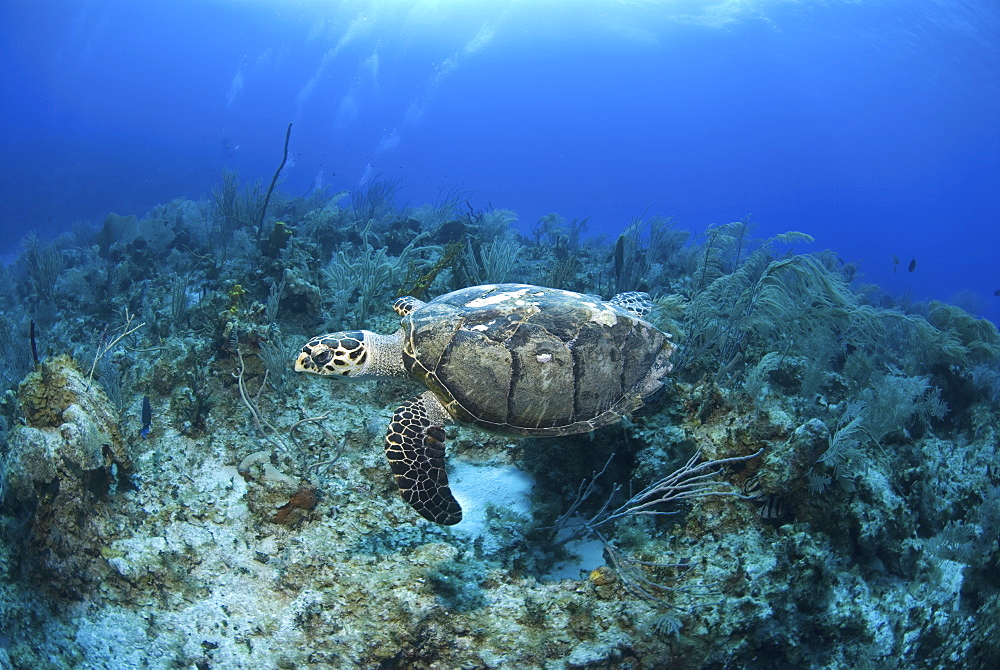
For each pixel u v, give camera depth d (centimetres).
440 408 155
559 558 163
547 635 142
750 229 388
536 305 159
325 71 4209
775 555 154
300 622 144
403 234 404
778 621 147
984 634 165
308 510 162
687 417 177
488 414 150
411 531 165
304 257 286
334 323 246
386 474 178
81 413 151
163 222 461
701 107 4566
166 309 277
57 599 141
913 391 208
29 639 132
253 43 3831
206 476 172
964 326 255
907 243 4466
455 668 139
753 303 239
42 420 154
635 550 160
